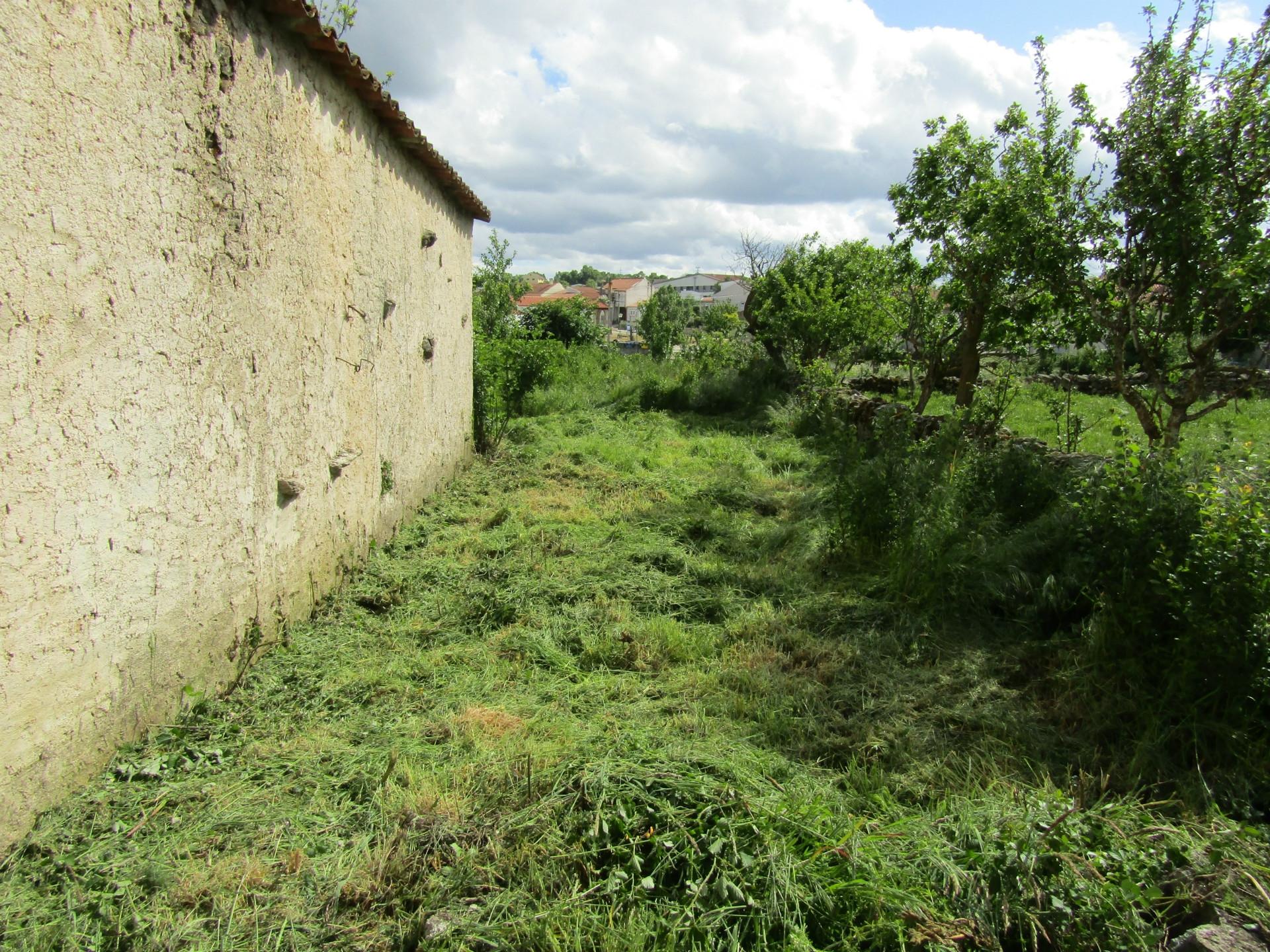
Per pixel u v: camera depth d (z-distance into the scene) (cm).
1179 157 528
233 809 274
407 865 247
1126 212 566
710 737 332
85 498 270
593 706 364
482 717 342
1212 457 496
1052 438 1095
